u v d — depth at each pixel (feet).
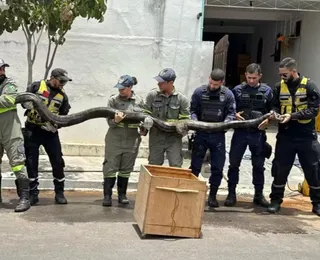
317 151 21.17
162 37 31.96
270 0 40.78
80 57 31.48
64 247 15.65
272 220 20.40
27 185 19.97
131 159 21.16
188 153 31.01
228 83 64.18
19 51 30.78
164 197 16.79
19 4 22.85
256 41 60.08
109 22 31.50
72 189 24.48
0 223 17.93
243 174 28.73
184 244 16.55
